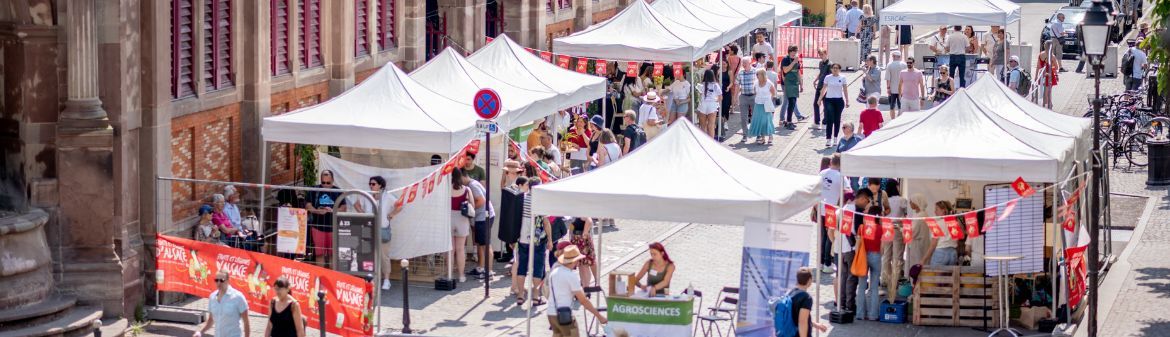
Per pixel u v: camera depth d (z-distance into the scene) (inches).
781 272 874.1
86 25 970.7
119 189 994.7
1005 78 1959.9
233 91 1149.1
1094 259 948.6
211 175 1127.6
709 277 1142.3
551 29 1903.3
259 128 1170.0
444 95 1212.5
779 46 2449.6
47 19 962.7
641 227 1328.7
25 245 936.9
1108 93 2075.5
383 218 1074.1
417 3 1476.4
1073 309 1024.2
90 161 977.5
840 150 1360.7
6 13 964.0
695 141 948.6
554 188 909.8
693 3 1787.6
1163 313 1053.2
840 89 1669.5
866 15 2461.9
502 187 1158.3
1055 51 2306.8
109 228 982.4
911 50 2504.9
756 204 885.2
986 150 994.7
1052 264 1005.2
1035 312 1010.7
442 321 1009.5
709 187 903.7
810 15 2928.2
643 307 868.6
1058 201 1053.2
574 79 1360.7
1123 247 1282.0
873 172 1001.5
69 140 972.6
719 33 1684.3
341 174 1107.3
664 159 933.8
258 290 967.6
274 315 854.5
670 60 1588.3
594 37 1603.1
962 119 1031.0
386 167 1189.7
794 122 1855.3
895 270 1027.9
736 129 1812.3
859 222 1013.2
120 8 987.3
